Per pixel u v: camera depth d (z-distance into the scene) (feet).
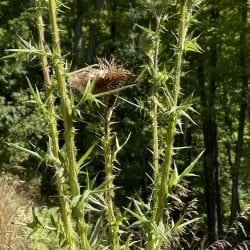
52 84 7.43
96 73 8.21
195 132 65.46
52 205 31.71
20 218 18.85
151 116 8.98
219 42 49.11
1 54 47.14
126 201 52.80
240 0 49.21
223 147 68.80
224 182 70.38
